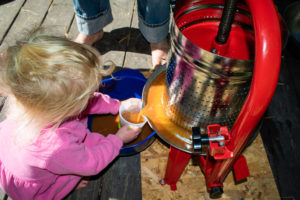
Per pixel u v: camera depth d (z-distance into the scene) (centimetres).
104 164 100
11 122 93
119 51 160
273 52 55
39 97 78
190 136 91
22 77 77
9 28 164
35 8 175
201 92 77
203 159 98
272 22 55
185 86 80
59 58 77
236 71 67
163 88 104
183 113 88
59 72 78
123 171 122
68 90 80
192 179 114
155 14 128
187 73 76
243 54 89
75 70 79
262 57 55
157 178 115
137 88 137
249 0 58
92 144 107
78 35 155
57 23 170
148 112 97
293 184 127
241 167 98
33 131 84
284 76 160
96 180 121
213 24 96
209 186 97
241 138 67
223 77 69
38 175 95
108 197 117
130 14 177
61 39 83
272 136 140
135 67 154
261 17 55
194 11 90
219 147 69
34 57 76
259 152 119
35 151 87
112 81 132
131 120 117
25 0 177
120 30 169
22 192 100
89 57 84
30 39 84
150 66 155
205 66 69
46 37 82
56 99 80
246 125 64
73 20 172
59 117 85
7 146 93
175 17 84
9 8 173
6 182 102
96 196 118
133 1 183
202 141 71
